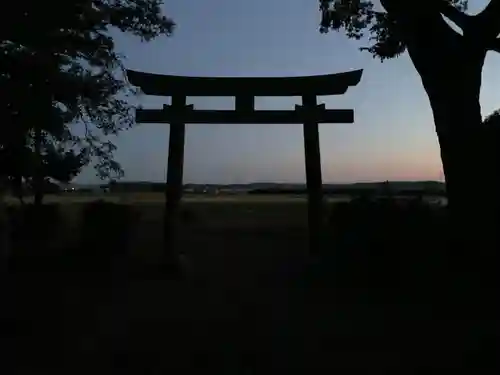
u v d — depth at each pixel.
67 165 14.69
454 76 9.78
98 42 14.81
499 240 8.02
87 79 14.38
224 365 5.61
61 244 12.37
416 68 10.48
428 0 9.96
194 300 8.80
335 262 9.94
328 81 12.64
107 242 12.42
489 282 7.73
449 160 9.61
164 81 12.59
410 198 9.81
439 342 6.16
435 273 8.16
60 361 5.76
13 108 12.94
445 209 9.53
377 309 7.74
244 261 13.25
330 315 7.52
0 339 6.57
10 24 12.11
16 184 14.08
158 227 20.09
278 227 21.59
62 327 7.07
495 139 9.04
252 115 12.66
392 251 8.80
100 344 6.36
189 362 5.71
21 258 11.66
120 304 8.49
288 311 7.86
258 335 6.66
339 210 10.86
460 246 8.22
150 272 11.62
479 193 8.77
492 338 6.18
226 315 7.72
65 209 14.27
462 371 5.30
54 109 13.70
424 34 10.05
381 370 5.39
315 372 5.38
